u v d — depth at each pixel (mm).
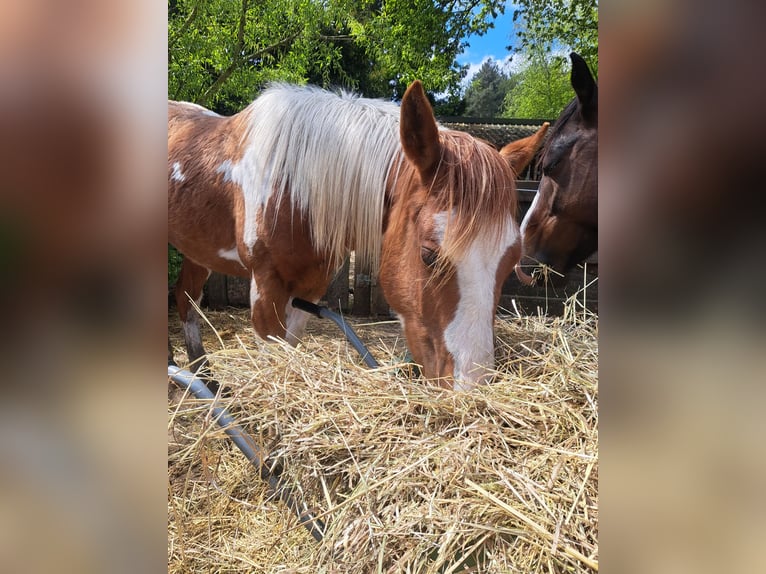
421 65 6246
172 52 3801
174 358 3244
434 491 892
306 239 1758
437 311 1316
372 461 996
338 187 1638
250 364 1396
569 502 836
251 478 1383
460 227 1254
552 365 1242
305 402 1153
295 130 1696
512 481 888
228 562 1237
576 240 2285
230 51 4352
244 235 1853
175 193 2119
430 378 1358
